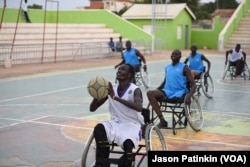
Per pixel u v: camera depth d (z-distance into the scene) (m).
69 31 27.59
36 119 8.64
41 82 14.47
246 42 32.62
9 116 8.91
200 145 6.78
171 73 7.51
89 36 28.28
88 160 5.93
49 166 5.68
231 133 7.66
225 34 32.62
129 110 4.97
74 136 7.26
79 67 19.45
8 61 18.66
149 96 7.24
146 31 32.19
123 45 27.98
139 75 13.77
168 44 35.06
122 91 5.02
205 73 11.70
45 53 22.11
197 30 38.28
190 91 7.35
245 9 35.53
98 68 19.42
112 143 4.95
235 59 15.59
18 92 12.25
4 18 26.27
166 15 33.88
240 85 14.45
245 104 10.77
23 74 16.41
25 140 6.97
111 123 4.98
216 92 12.73
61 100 11.00
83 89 13.01
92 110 5.27
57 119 8.66
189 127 8.05
